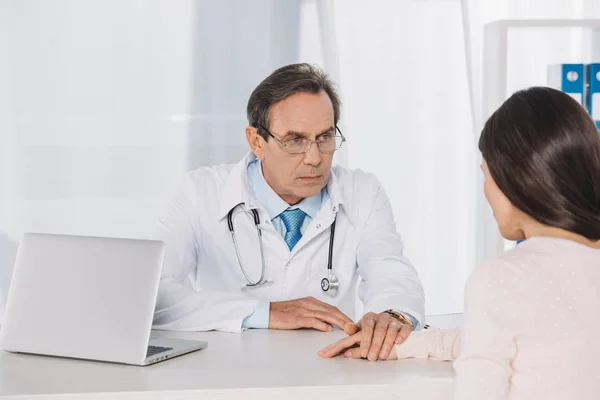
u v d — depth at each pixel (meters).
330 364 1.67
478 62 4.07
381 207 2.51
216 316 2.05
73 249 1.78
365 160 4.06
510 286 1.34
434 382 1.54
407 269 2.30
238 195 2.37
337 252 2.43
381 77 4.05
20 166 3.75
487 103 3.55
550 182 1.32
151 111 3.85
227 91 3.91
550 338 1.33
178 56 3.86
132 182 3.85
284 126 2.18
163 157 3.87
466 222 4.17
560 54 4.20
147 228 3.87
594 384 1.34
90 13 3.77
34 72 3.74
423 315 2.10
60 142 3.78
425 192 4.12
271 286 2.41
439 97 4.11
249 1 3.91
